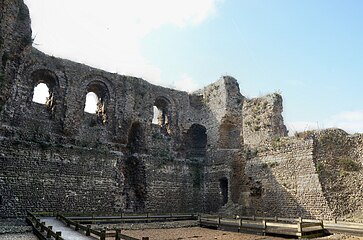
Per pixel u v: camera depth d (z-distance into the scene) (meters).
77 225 14.67
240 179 27.98
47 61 26.02
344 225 18.34
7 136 22.23
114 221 20.80
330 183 21.84
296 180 23.53
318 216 21.61
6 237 14.24
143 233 17.56
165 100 32.81
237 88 32.12
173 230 19.45
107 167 26.03
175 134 32.44
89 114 27.89
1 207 20.53
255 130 28.33
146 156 28.75
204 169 31.62
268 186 25.36
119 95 29.39
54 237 11.77
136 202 27.72
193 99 34.47
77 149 24.83
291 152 24.42
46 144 23.38
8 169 21.33
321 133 23.42
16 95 23.69
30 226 16.75
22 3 16.88
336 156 22.39
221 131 31.08
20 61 16.66
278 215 24.06
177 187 29.64
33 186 22.06
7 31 14.80
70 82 26.86
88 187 24.55
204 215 24.09
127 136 28.84
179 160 30.67
